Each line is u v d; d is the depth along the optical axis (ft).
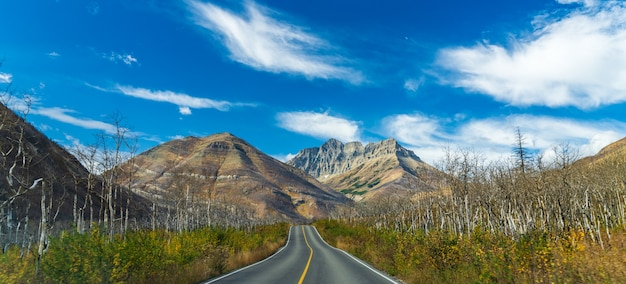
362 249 110.22
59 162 169.07
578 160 125.70
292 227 431.84
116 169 95.14
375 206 293.02
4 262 37.11
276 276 53.83
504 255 42.14
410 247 61.26
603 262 36.09
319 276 54.75
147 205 248.11
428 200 177.37
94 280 36.50
